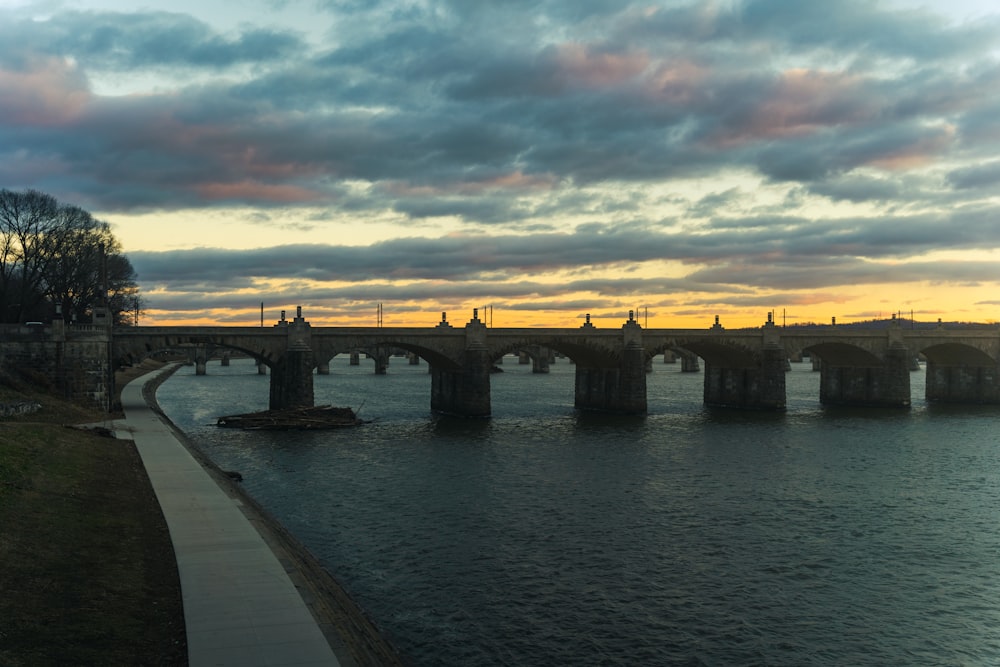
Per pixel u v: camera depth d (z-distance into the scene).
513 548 54.31
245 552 38.56
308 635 28.38
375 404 160.75
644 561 52.00
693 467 87.44
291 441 104.06
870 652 38.88
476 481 78.00
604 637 39.56
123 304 174.50
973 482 79.94
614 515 64.38
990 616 43.56
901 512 66.75
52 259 126.12
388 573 48.34
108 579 33.69
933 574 50.41
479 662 36.28
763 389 151.62
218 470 69.88
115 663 25.84
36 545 35.97
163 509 47.56
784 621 42.38
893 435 116.00
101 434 76.50
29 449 54.69
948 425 128.50
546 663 36.47
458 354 133.00
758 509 67.25
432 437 109.62
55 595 30.94
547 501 69.25
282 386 122.44
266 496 69.44
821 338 155.75
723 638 39.94
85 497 47.16
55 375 98.25
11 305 129.50
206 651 26.77
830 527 61.56
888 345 159.62
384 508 65.62
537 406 159.38
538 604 43.72
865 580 49.09
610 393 146.75
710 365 163.50
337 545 54.19
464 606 43.06
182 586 33.53
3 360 96.19
